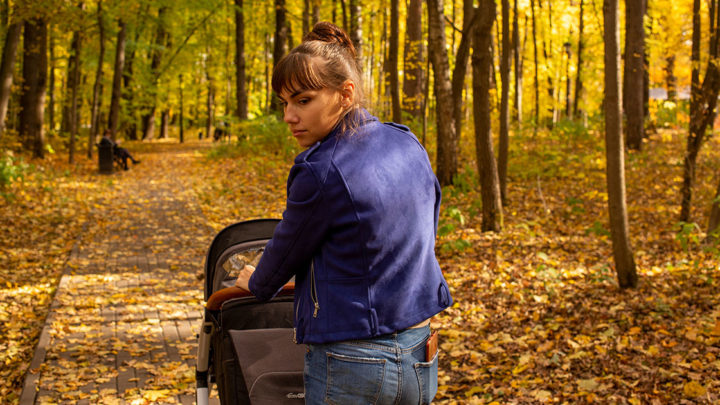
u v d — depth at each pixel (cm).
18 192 1373
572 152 1608
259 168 1762
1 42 2175
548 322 595
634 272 670
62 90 3372
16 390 475
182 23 3195
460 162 1491
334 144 171
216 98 4869
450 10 2472
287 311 277
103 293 699
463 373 504
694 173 952
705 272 717
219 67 3847
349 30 1711
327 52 173
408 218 172
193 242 983
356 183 165
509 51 1148
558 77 2872
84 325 592
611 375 466
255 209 1266
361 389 169
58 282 771
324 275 170
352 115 176
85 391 452
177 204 1362
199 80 4106
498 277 740
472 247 888
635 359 493
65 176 1781
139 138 4625
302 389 205
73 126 2134
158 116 5434
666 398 418
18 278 791
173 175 1931
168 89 3753
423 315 175
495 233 966
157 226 1114
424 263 178
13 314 656
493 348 543
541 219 1073
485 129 952
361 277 167
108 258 877
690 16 1744
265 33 3055
